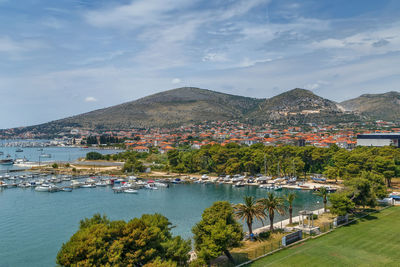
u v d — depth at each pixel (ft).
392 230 251.60
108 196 492.13
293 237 234.79
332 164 624.59
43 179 634.02
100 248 149.07
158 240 172.45
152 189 547.49
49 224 343.26
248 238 257.75
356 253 205.26
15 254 260.83
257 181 582.35
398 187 471.62
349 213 313.73
